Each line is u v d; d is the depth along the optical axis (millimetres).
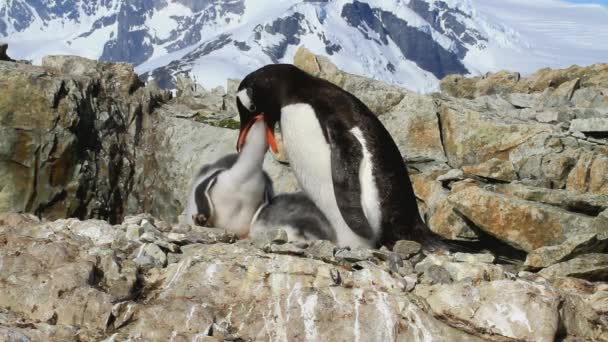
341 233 9445
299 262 7434
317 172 9492
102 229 8570
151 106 13773
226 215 9828
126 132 13477
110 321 7004
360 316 6965
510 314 6891
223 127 13078
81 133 12641
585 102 13961
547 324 6816
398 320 6949
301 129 9461
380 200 9109
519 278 7684
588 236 8883
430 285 7465
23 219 9023
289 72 9617
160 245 8203
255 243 8484
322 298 7043
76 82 12742
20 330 6684
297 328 6945
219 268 7441
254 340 6926
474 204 9875
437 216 10359
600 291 7914
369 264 7746
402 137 12594
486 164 11297
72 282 7266
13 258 7617
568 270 8680
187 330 6902
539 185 10820
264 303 7109
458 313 6957
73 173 12391
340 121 9273
